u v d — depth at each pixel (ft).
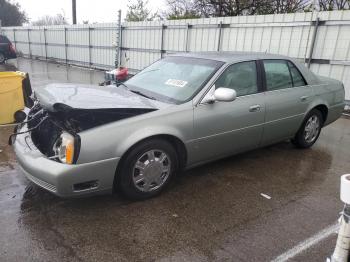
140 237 9.57
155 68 15.03
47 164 9.89
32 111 13.01
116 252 8.91
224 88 11.98
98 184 10.28
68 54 64.08
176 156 11.96
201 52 15.39
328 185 13.38
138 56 46.50
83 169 9.80
